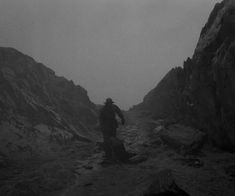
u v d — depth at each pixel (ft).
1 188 26.61
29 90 59.98
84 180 29.25
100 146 42.86
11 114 48.62
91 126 64.59
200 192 23.17
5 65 62.23
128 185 26.30
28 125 48.26
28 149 40.78
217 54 34.65
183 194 21.11
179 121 50.19
